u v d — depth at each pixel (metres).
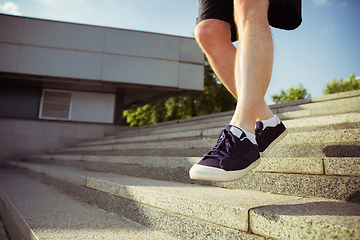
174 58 9.48
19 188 2.91
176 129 5.54
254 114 1.08
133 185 1.63
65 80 8.88
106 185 1.87
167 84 9.24
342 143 1.60
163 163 2.23
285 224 0.80
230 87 1.49
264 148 1.26
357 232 0.63
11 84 9.32
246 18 1.14
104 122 9.80
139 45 9.32
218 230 1.00
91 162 3.73
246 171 1.03
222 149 1.05
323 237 0.70
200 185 1.72
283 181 1.31
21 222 1.55
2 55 8.37
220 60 1.48
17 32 8.65
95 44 9.05
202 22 1.53
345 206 0.95
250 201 1.08
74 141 9.29
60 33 8.92
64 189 2.78
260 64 1.07
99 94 10.03
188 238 1.12
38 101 9.44
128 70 9.06
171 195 1.25
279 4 1.29
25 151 8.77
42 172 3.79
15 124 8.83
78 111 9.67
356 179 1.05
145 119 21.38
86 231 1.28
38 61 8.59
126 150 4.34
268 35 1.11
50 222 1.45
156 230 1.30
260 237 0.86
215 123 4.42
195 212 1.11
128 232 1.27
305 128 2.51
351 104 3.07
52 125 9.20
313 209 0.90
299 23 1.43
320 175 1.18
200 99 16.67
